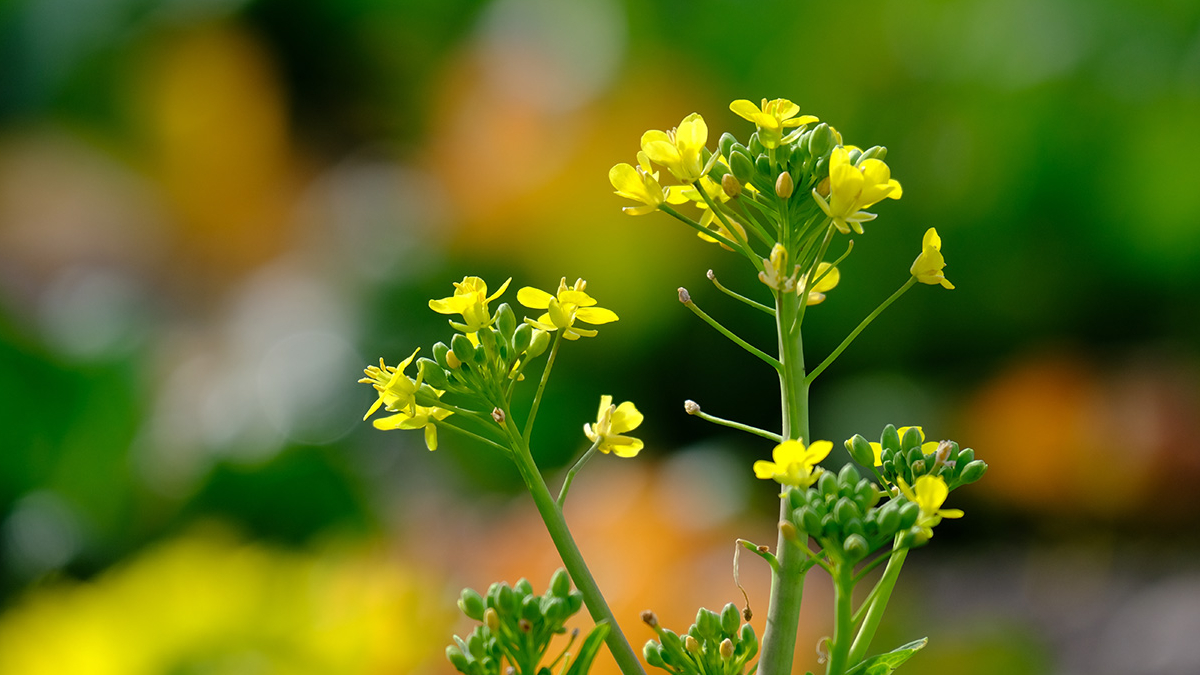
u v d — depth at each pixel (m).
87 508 1.21
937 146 1.61
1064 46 1.55
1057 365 1.54
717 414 1.60
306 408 1.55
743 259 1.58
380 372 0.59
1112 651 1.20
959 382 1.60
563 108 1.61
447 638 0.86
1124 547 1.46
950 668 1.15
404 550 1.12
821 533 0.56
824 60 1.62
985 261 1.61
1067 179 1.57
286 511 1.25
